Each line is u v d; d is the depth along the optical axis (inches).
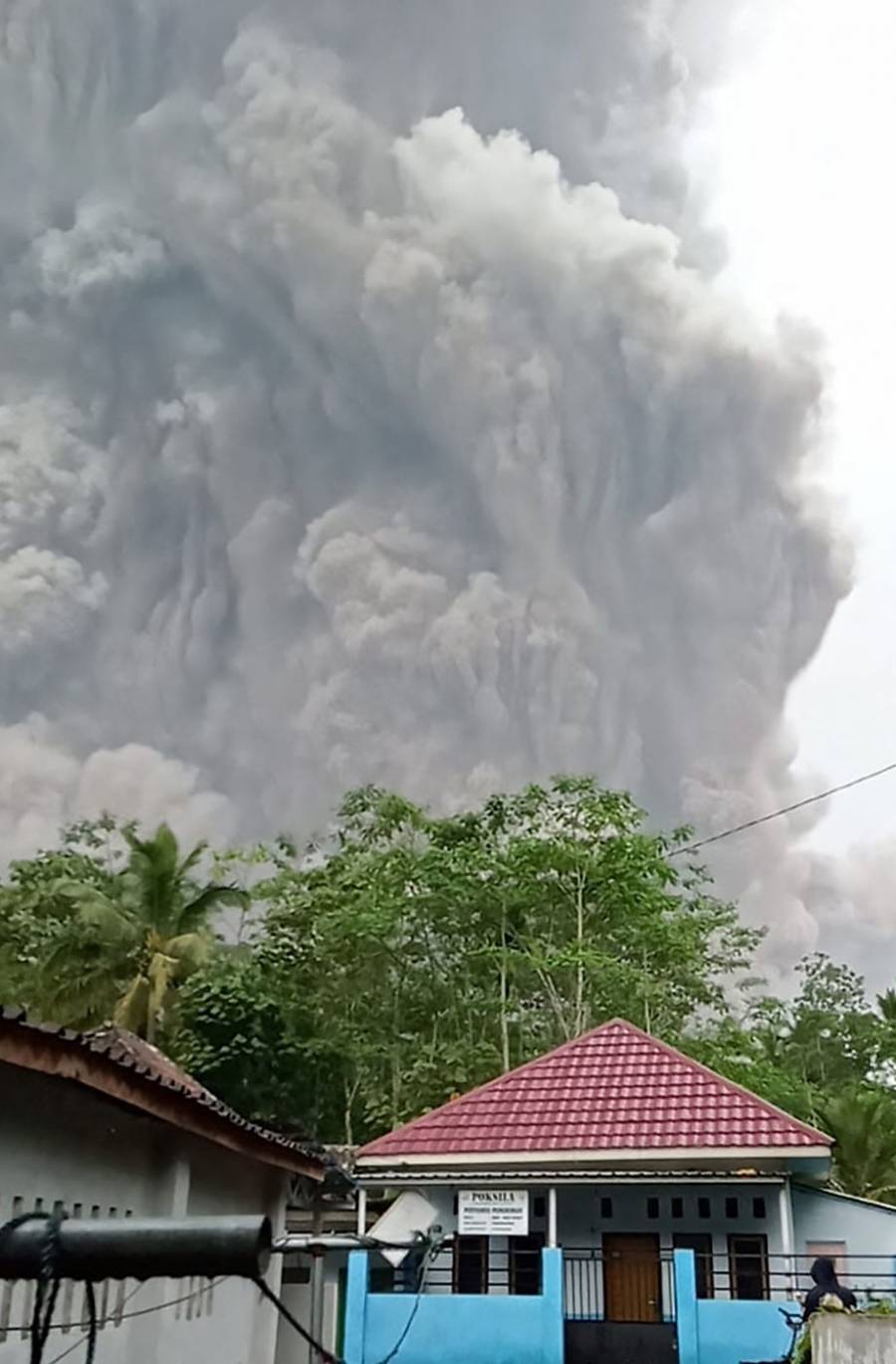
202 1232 152.4
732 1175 652.7
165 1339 421.4
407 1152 689.6
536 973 1462.8
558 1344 566.6
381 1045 1360.7
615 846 1457.9
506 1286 672.4
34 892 1462.8
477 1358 569.6
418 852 1535.4
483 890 1430.9
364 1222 752.3
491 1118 709.9
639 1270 666.2
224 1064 1029.2
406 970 1460.4
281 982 1321.4
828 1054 1983.3
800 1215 682.8
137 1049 538.0
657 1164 671.1
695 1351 552.7
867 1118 1202.0
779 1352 547.5
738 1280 657.0
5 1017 254.2
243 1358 544.1
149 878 1334.9
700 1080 717.3
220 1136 417.7
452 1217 694.5
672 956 1467.8
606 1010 1440.7
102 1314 369.7
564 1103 714.2
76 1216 348.8
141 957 1285.7
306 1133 1018.7
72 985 1252.5
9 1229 155.0
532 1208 695.7
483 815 1582.2
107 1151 373.7
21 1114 310.2
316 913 1423.5
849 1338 407.5
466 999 1459.2
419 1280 646.5
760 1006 2034.9
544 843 1446.9
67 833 1798.7
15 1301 308.0
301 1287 695.7
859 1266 666.8
